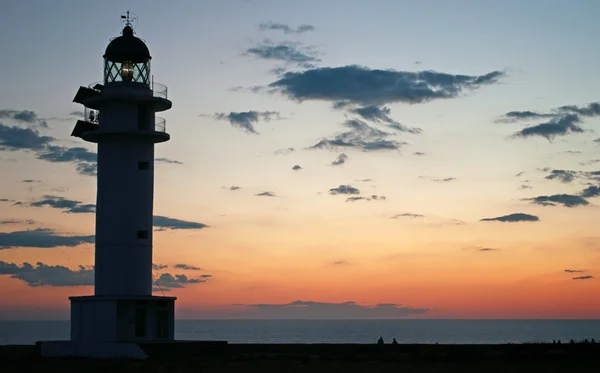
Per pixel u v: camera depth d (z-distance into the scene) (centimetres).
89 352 4956
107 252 5234
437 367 4322
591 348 5325
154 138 5372
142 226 5294
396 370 4122
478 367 4309
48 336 18725
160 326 5244
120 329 5078
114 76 5409
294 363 4603
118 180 5281
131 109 5309
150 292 5306
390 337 19388
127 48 5369
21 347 6538
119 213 5253
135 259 5241
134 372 4047
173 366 4353
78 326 5162
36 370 4144
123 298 5059
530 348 5431
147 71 5469
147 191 5350
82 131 5453
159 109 5569
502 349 5650
